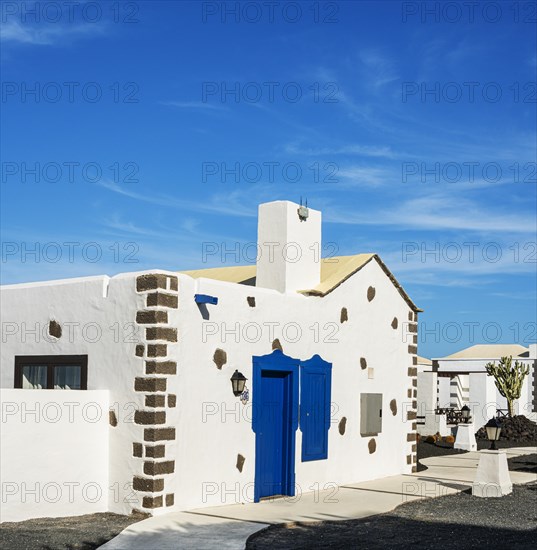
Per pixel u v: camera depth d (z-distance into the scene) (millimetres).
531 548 10078
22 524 10922
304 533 10906
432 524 11633
